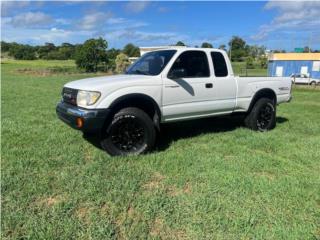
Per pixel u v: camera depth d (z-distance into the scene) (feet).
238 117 25.48
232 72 20.72
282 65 131.85
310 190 12.79
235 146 18.60
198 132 21.76
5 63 214.90
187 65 18.57
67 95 17.29
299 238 9.59
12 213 10.77
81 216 10.71
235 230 9.96
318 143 19.60
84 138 19.70
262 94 22.47
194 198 11.93
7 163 15.19
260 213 10.98
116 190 12.50
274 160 16.24
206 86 19.13
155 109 17.30
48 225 10.09
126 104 16.78
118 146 16.52
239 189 12.69
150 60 18.99
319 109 35.24
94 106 15.67
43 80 79.56
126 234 9.77
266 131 22.71
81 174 14.05
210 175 14.12
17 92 45.96
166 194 12.34
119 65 135.85
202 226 10.16
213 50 19.88
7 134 20.33
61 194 12.21
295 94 59.31
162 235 9.75
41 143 18.56
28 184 12.96
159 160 15.97
